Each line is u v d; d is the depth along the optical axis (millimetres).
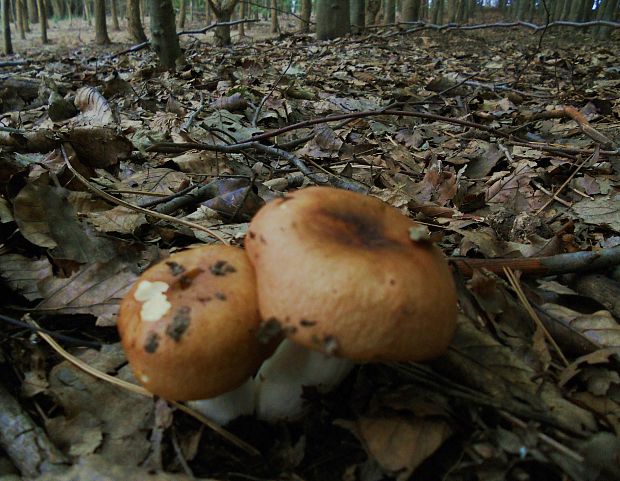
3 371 199
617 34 2160
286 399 188
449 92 766
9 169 287
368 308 141
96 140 367
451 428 175
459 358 198
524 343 214
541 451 166
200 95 653
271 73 876
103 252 250
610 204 351
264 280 153
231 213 321
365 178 416
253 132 497
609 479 162
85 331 226
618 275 261
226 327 152
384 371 200
